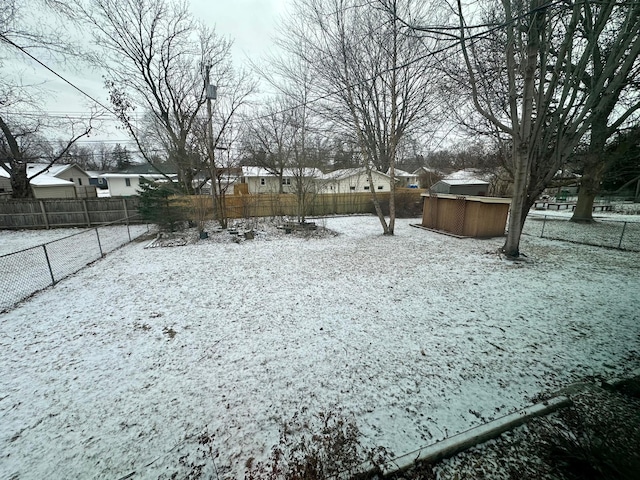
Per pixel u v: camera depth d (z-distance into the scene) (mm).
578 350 3037
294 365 2842
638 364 2775
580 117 6012
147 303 4480
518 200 6625
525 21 5484
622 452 1754
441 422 2096
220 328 3648
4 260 7324
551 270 5984
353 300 4469
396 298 4531
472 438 1880
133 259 7273
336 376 2656
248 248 8398
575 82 5957
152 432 2064
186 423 2141
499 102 7500
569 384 2500
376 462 1772
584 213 13211
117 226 13133
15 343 3352
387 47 8266
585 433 1935
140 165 30766
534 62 5559
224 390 2500
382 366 2797
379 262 6656
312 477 1687
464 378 2596
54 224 12953
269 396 2412
